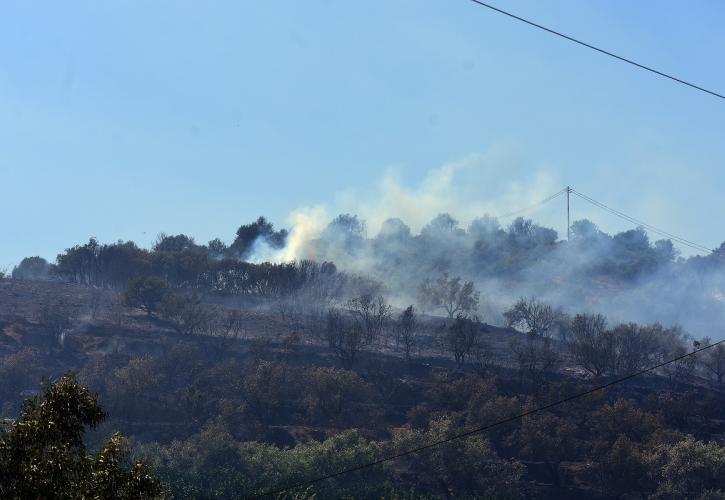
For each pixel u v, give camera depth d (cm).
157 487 4216
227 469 18675
